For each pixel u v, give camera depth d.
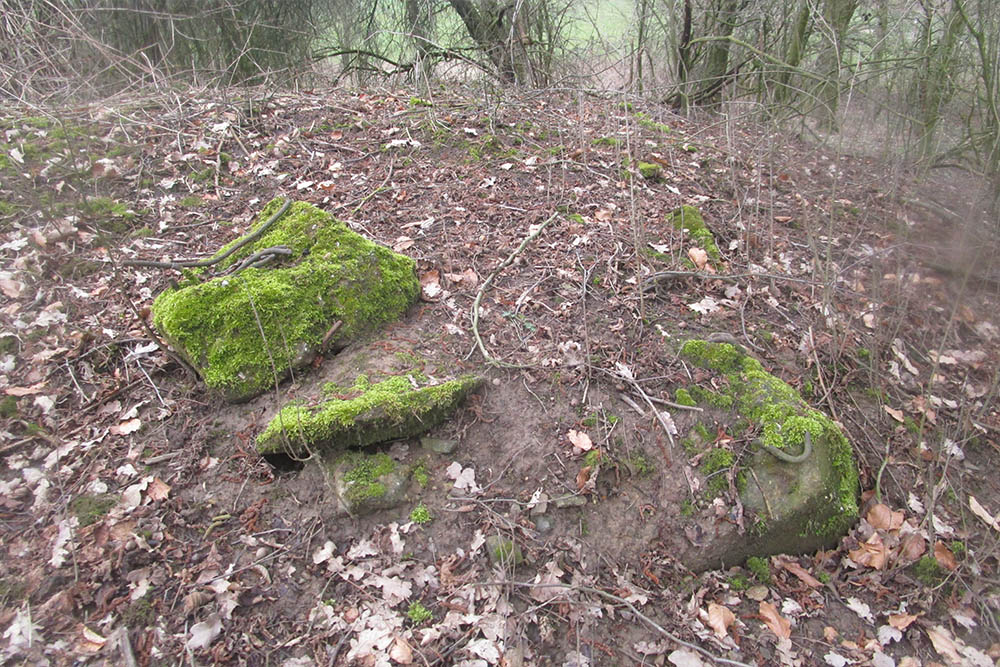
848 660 2.94
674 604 3.03
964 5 5.06
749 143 6.76
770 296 4.40
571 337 3.80
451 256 4.38
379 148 5.67
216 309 3.39
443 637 2.80
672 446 3.37
